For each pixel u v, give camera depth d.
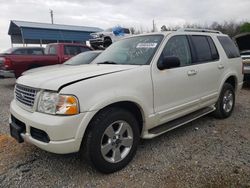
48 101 2.84
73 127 2.77
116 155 3.19
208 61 4.69
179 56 4.07
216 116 5.25
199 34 4.71
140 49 3.96
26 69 10.05
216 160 3.45
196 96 4.35
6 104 7.16
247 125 4.90
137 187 2.88
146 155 3.63
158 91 3.60
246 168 3.21
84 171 3.25
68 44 11.30
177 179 3.01
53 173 3.21
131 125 3.31
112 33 18.50
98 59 4.40
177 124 4.05
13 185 2.96
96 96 2.92
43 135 2.87
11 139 4.31
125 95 3.15
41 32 31.39
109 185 2.94
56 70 3.62
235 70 5.43
